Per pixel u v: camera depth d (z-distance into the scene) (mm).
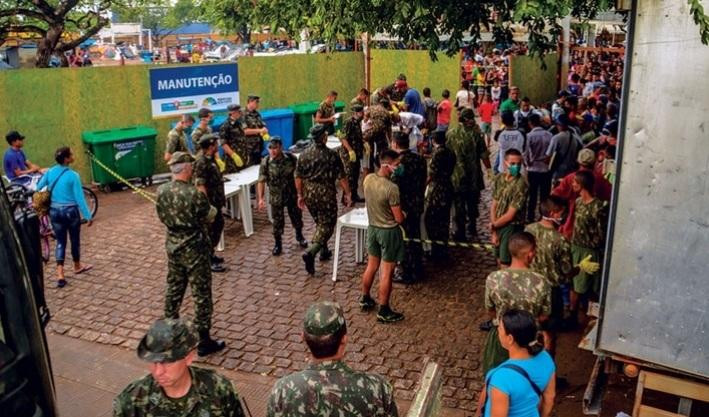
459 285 8586
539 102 22703
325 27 7270
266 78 17109
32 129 13250
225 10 8711
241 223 11188
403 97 16203
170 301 6812
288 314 7746
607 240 4730
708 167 4293
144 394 3172
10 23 18500
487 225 11203
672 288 4562
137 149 13695
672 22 4254
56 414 3240
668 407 5699
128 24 47312
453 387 6164
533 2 5250
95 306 8062
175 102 15070
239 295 8281
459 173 9914
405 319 7590
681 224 4449
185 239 6570
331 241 10281
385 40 21031
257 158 12484
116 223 11336
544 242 5781
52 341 7191
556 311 5734
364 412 3166
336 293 8336
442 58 19938
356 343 7027
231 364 6652
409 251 8570
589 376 6316
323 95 18922
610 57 26094
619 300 4766
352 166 12180
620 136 4547
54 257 9719
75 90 13617
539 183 10906
